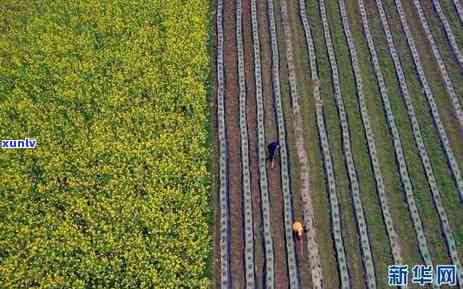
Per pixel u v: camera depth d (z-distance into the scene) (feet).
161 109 87.86
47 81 92.43
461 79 95.14
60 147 83.20
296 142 86.99
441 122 89.04
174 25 100.01
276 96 92.68
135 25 100.58
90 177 79.87
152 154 82.28
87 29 99.96
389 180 82.43
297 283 72.33
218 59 98.32
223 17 106.32
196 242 73.67
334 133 88.12
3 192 78.79
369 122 89.30
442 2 108.27
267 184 81.71
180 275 71.41
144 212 75.97
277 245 75.87
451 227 77.36
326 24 104.78
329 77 96.12
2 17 103.65
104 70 93.76
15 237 74.18
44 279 70.64
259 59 98.53
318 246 75.82
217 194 81.00
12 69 94.17
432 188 81.05
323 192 81.35
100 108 88.12
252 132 88.22
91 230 74.38
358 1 109.09
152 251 72.79
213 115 90.84
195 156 82.53
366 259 74.02
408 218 78.43
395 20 105.29
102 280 70.79
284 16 106.42
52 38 98.43
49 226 75.31
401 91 93.61
